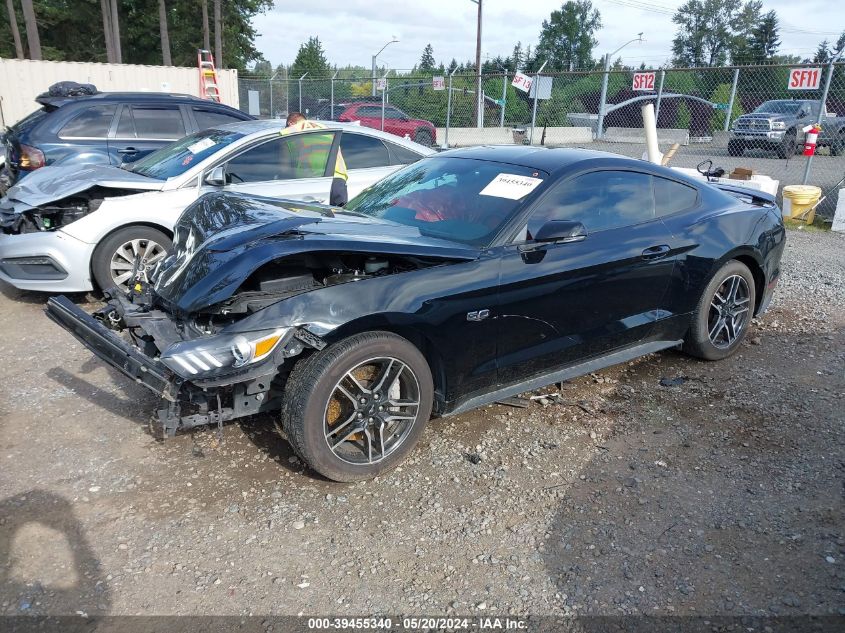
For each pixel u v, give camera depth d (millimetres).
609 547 2934
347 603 2611
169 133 8734
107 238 5840
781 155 17500
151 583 2695
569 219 3908
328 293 3125
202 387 2938
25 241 5719
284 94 23297
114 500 3227
